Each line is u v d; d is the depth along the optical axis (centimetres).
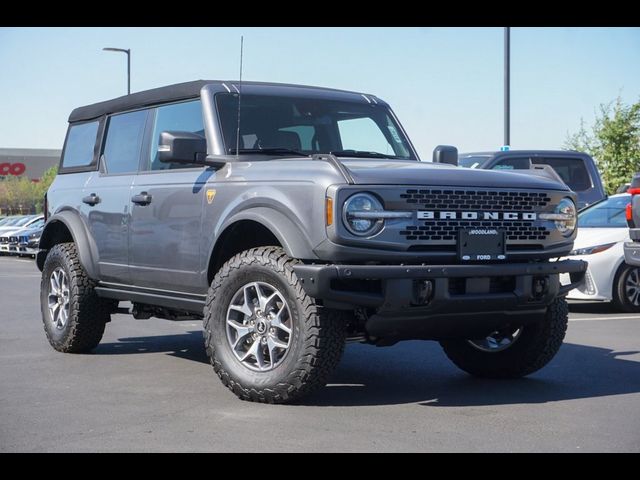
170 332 895
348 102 691
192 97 654
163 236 637
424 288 514
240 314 559
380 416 505
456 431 470
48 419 499
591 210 1175
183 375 643
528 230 565
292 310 519
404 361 715
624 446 440
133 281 678
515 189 559
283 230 525
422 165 583
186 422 490
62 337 745
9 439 455
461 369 659
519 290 550
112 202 698
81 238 729
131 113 724
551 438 456
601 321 989
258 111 641
